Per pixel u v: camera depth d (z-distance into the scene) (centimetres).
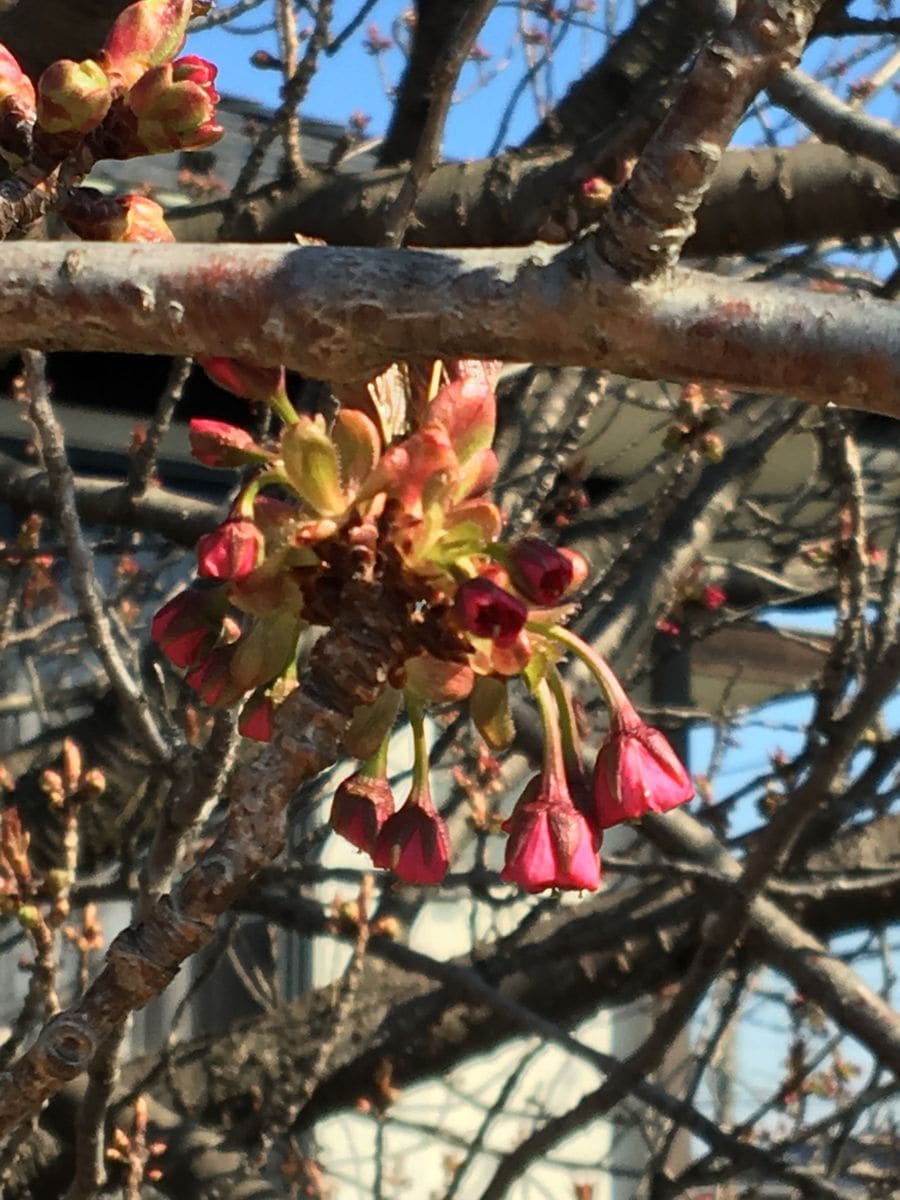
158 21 144
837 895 444
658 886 448
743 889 350
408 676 141
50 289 121
